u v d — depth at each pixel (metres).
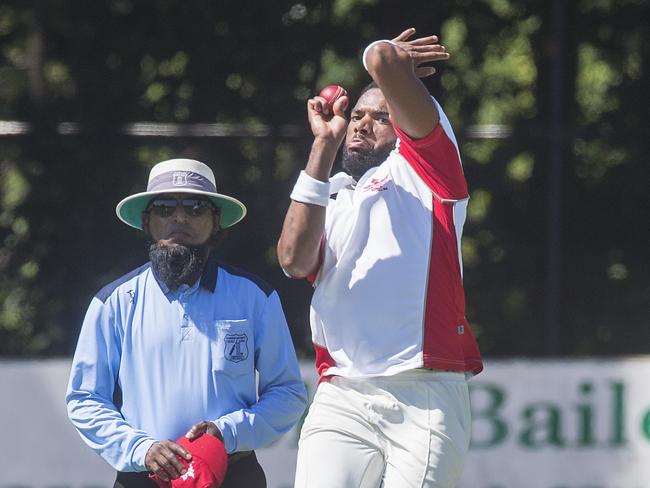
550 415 25.72
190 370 14.89
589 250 35.09
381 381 13.84
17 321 33.78
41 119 35.09
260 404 15.20
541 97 36.28
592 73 37.19
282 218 33.31
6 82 35.31
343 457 13.92
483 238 35.31
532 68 37.19
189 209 15.20
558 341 31.67
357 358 13.93
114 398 15.16
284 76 35.38
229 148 33.16
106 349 15.02
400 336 13.78
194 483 14.23
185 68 35.50
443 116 13.85
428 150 13.75
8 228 33.81
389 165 14.18
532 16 36.56
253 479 15.38
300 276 14.14
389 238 13.86
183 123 35.47
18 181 33.66
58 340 33.62
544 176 34.25
